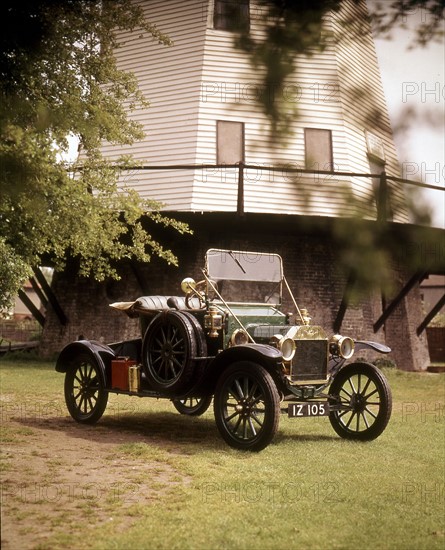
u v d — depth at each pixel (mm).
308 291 15805
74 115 6109
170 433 6863
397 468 5312
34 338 29062
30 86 5223
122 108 8414
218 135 15750
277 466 5242
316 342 6449
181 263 15867
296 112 2041
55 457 5348
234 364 6043
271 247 15898
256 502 4082
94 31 7293
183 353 6492
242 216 13984
